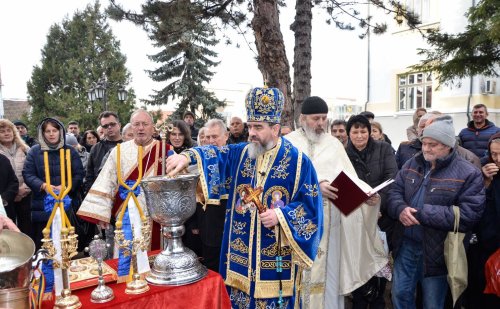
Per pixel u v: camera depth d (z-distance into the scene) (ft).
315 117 10.51
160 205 6.00
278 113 7.13
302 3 20.86
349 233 10.52
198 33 24.13
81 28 117.29
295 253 6.71
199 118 57.62
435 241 9.20
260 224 7.08
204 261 10.97
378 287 11.25
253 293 7.04
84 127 102.12
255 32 18.85
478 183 8.90
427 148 9.21
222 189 7.58
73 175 13.71
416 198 9.62
